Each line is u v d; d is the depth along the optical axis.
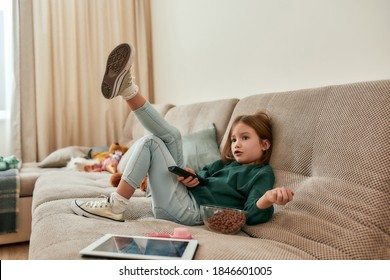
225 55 2.14
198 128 1.86
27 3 2.96
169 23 2.97
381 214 0.86
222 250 0.80
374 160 0.92
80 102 3.19
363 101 1.01
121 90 1.19
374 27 1.23
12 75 2.93
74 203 1.21
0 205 2.00
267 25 1.76
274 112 1.32
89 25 3.21
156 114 1.22
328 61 1.42
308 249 0.85
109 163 2.28
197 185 1.25
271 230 0.97
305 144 1.15
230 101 1.75
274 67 1.72
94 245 0.79
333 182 0.98
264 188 1.14
